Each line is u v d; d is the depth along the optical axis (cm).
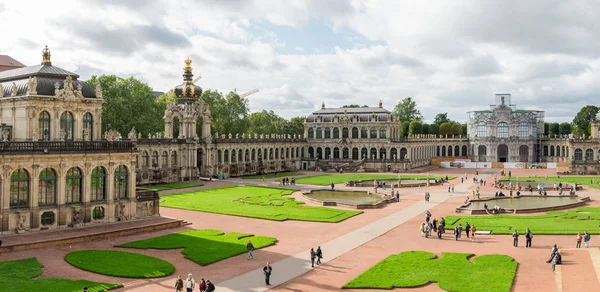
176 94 15725
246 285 4756
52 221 6731
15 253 5744
